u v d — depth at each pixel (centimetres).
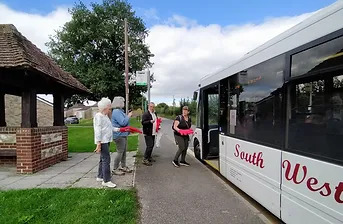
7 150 869
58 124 1061
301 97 387
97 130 634
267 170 469
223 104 721
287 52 424
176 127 917
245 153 563
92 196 569
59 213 484
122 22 4559
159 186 673
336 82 326
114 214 479
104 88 4106
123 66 4584
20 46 813
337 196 312
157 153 1226
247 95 567
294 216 390
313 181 352
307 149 367
